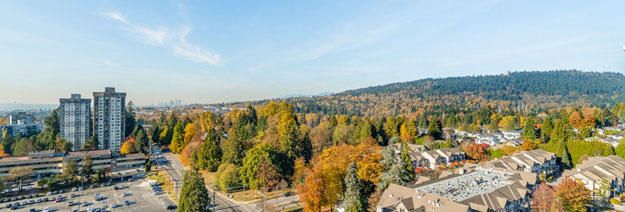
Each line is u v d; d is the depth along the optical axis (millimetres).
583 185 81312
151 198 106375
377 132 156875
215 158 127562
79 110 181625
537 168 111188
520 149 131750
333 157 101938
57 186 116062
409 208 71062
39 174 133500
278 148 119000
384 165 94812
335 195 85812
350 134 151625
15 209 96000
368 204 84750
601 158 109562
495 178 90750
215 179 112750
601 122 192250
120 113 185750
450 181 87312
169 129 191750
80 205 99625
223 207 93562
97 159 142500
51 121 193750
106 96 181000
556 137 131750
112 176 130750
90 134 190250
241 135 140125
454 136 181000
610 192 89500
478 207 68625
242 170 107500
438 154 131750
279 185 103938
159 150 182125
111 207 97125
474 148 135875
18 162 129500
